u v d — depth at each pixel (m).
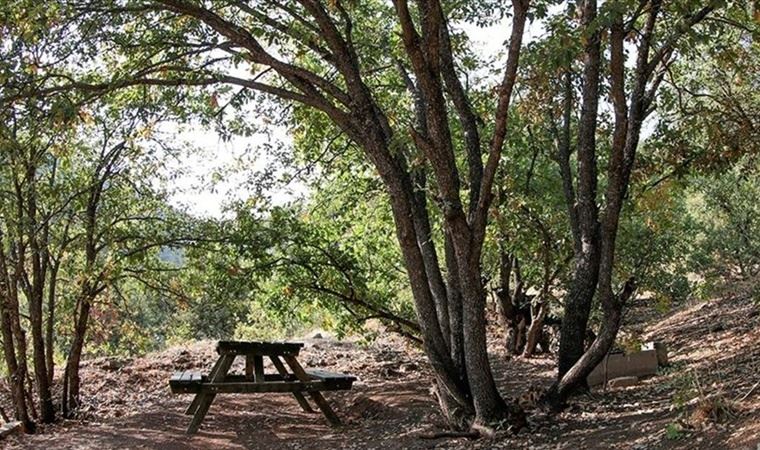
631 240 13.85
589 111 10.09
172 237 11.84
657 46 10.08
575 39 6.83
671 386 9.78
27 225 10.57
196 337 20.94
